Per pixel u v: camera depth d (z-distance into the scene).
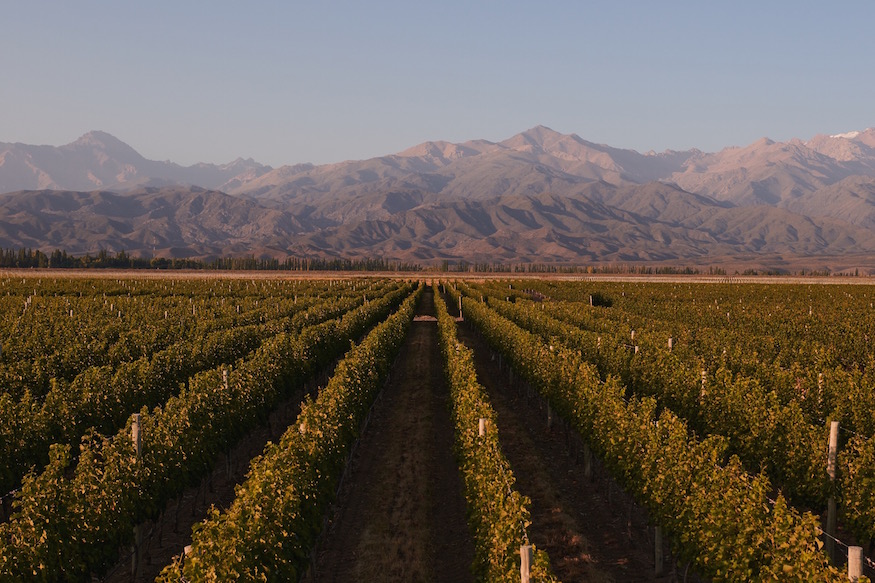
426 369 39.56
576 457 22.77
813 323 42.25
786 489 16.97
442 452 23.66
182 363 26.55
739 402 19.61
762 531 11.24
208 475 18.56
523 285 102.44
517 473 21.22
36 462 17.81
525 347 29.69
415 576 14.72
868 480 13.99
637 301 65.81
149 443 15.77
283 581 12.23
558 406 23.58
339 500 19.12
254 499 12.40
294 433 16.55
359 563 15.36
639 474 15.99
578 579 14.54
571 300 72.88
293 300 63.81
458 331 57.34
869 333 37.94
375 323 52.78
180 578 10.39
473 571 13.25
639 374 26.38
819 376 21.91
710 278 154.38
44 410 18.69
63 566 12.16
